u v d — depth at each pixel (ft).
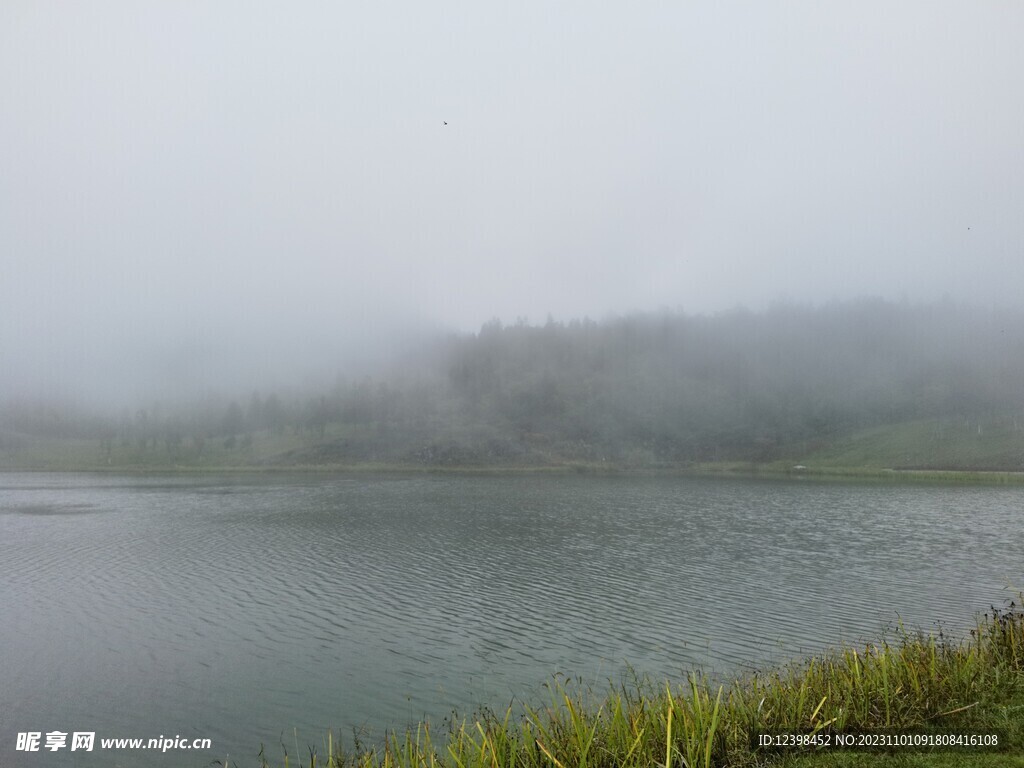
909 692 34.68
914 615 86.12
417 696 62.08
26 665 71.61
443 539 159.33
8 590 107.14
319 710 59.57
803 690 34.04
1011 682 35.50
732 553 137.39
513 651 74.54
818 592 100.48
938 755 27.71
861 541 153.79
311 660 72.43
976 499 262.06
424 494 306.14
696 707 31.81
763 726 32.04
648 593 101.14
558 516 209.67
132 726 57.16
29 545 154.40
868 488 323.78
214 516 214.28
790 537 160.97
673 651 72.69
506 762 30.76
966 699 33.50
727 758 29.22
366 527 182.70
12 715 59.47
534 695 60.85
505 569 120.88
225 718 58.29
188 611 92.99
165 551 143.54
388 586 107.34
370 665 70.69
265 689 64.49
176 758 51.26
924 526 181.16
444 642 77.97
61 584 111.55
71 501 280.72
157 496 302.86
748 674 59.77
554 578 112.88
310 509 235.61
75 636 82.12
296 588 106.42
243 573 118.93
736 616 86.94
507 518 204.95
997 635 42.24
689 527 181.68
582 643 76.69
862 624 82.02
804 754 29.32
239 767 49.44
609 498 280.31
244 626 85.56
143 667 71.10
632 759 29.19
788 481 387.96
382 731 54.85
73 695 63.82
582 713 35.73
